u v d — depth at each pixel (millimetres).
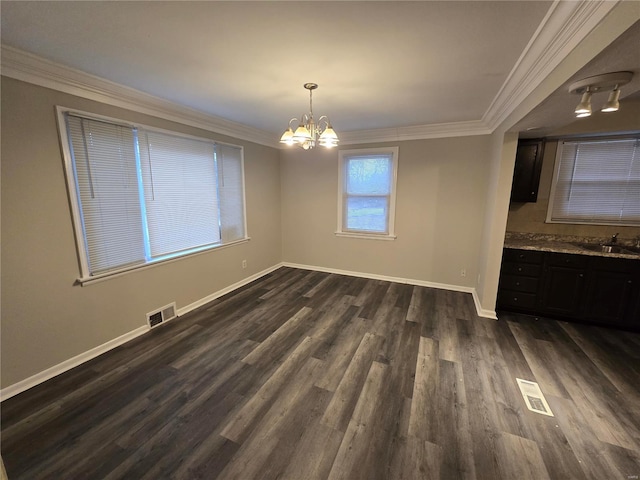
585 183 3324
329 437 1678
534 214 3568
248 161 4203
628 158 3131
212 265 3688
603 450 1590
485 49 1743
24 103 1922
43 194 2061
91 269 2400
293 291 4016
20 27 1519
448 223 3975
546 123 2461
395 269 4418
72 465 1506
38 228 2051
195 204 3377
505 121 2811
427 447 1611
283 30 1562
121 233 2611
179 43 1705
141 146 2717
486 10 1362
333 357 2463
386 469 1486
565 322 3080
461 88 2406
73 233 2252
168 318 3127
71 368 2297
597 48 1224
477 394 2023
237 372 2270
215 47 1746
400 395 2014
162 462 1526
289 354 2510
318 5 1335
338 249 4797
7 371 1960
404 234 4266
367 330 2922
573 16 1291
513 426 1753
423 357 2459
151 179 2844
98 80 2227
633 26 1006
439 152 3873
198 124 3307
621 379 2174
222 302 3633
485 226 3551
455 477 1445
